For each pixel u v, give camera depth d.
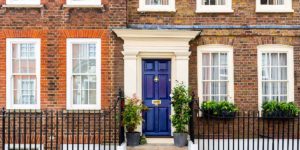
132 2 12.47
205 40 12.38
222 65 12.52
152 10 12.38
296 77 12.45
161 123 12.46
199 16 12.44
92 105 12.13
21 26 12.09
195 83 12.36
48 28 12.10
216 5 12.55
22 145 11.98
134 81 12.05
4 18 12.08
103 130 11.96
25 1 12.18
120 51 12.13
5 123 11.96
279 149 12.28
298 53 12.45
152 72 12.42
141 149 11.08
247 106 12.37
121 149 10.55
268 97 12.54
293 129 11.60
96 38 12.12
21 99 12.18
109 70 12.10
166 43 12.10
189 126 11.40
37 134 12.00
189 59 12.34
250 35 12.38
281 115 11.97
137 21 12.42
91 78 12.23
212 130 12.20
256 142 12.29
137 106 11.46
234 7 12.47
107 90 12.07
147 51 12.09
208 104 11.96
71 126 11.99
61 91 12.07
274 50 12.41
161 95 12.45
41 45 12.09
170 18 12.44
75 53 12.23
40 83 12.06
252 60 12.40
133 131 11.63
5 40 12.07
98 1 12.20
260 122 12.32
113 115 11.93
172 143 11.92
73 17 12.12
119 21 12.12
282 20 12.48
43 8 12.09
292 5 12.55
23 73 12.15
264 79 12.52
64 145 12.00
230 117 11.97
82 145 11.94
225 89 12.54
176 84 12.10
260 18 12.47
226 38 12.41
